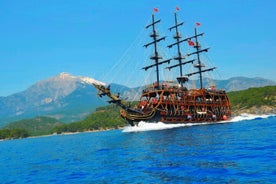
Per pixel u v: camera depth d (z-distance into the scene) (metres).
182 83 138.62
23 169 40.88
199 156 34.78
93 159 43.12
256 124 95.81
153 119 110.69
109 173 29.66
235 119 146.88
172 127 109.69
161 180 24.42
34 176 33.38
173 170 28.05
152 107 112.06
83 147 72.62
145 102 116.12
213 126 100.50
